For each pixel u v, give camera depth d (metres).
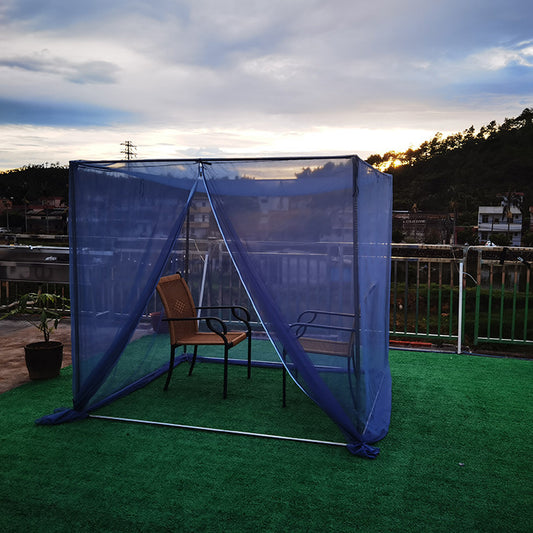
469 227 75.44
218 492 2.57
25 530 2.23
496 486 2.65
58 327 6.47
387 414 3.60
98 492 2.56
